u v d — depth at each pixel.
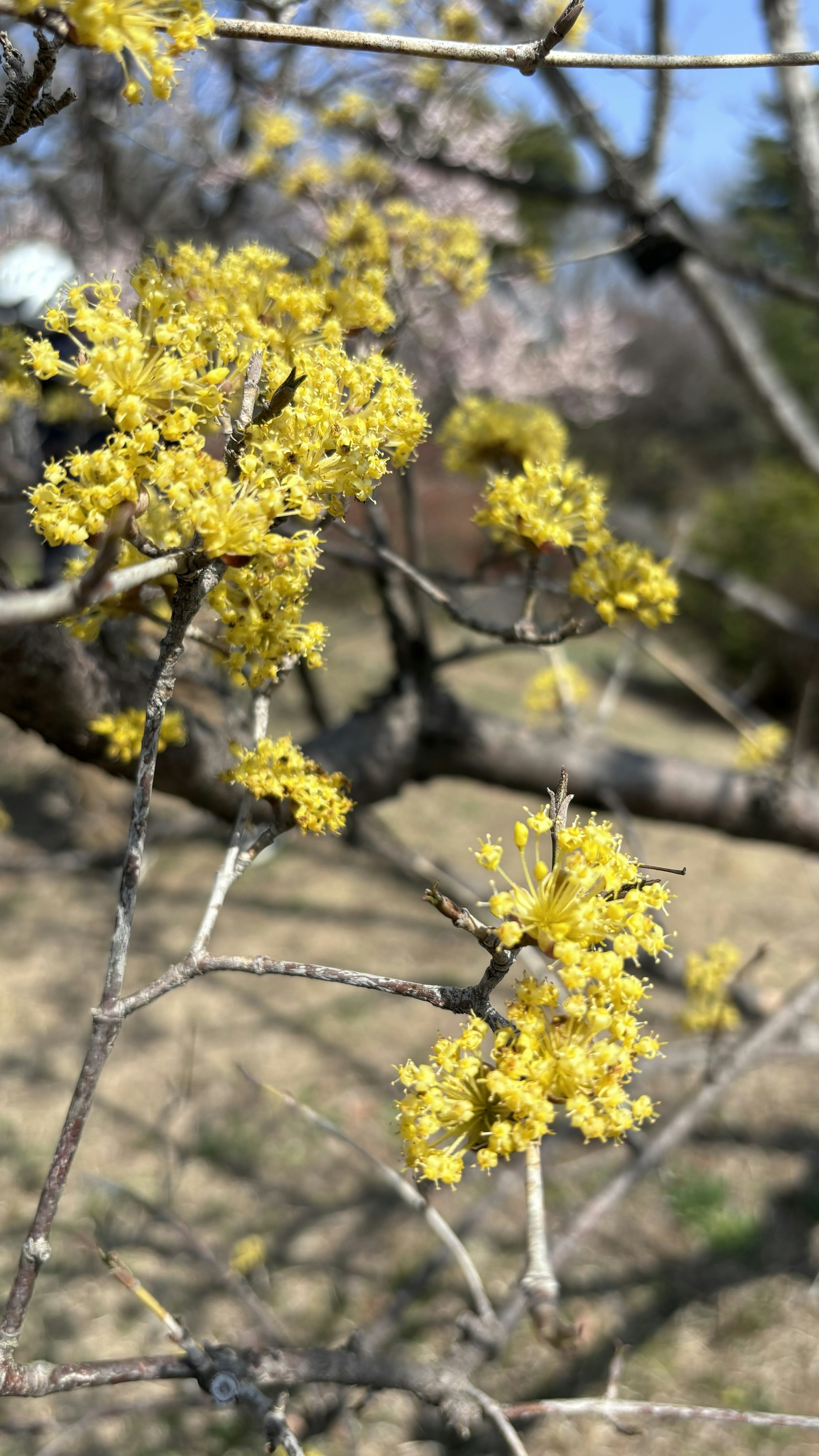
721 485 16.52
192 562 0.82
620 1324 4.43
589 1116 0.85
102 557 0.63
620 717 11.90
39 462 2.15
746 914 8.07
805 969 7.17
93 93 3.77
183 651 0.86
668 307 21.08
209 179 4.36
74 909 7.49
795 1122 5.67
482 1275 4.58
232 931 7.36
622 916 0.89
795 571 12.61
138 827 0.89
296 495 0.84
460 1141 0.90
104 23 0.74
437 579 2.19
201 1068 5.89
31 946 6.99
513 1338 4.35
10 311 2.36
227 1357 1.14
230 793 1.70
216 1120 5.45
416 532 2.30
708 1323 4.42
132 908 0.90
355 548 2.43
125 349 0.82
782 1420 1.29
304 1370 1.19
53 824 8.45
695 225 3.43
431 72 3.49
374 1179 5.15
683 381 19.83
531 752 2.51
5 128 0.94
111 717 1.35
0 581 1.40
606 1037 0.92
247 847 1.09
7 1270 4.32
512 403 1.78
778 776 2.73
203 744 1.66
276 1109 5.54
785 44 3.12
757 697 13.02
